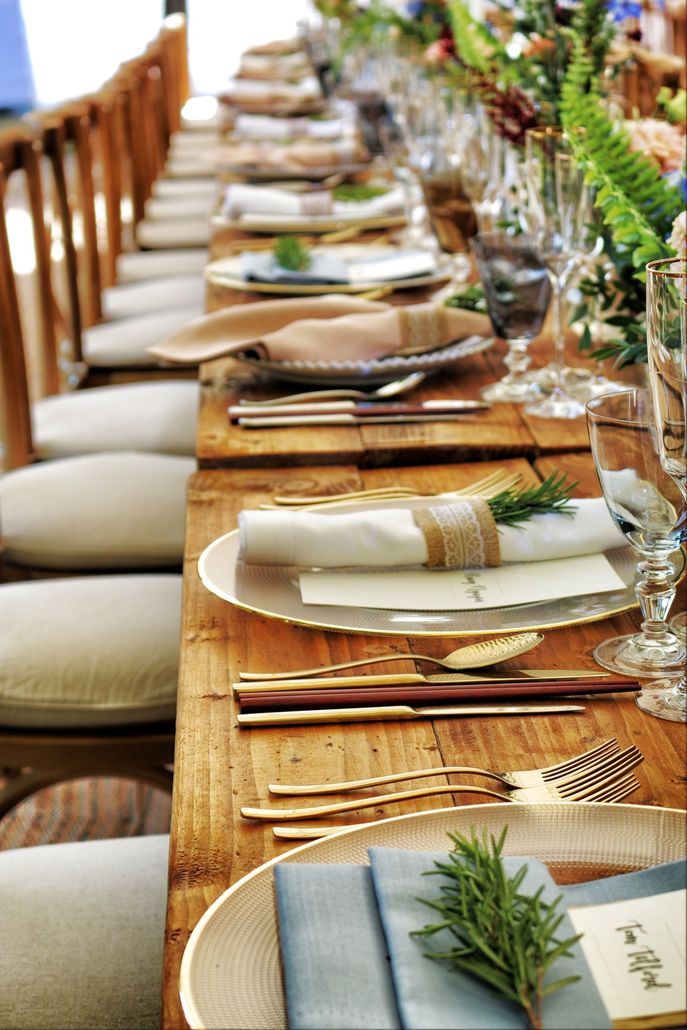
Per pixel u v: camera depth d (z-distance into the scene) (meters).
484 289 1.47
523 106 1.57
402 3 3.93
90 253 3.01
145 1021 0.97
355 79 5.09
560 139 1.31
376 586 0.96
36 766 1.44
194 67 11.32
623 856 0.62
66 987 0.98
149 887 1.10
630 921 0.56
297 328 1.53
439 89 2.35
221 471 1.28
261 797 0.73
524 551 0.98
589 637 0.91
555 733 0.79
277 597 0.95
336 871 0.60
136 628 1.49
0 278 2.05
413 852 0.60
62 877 1.11
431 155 2.00
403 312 1.57
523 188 1.45
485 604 0.93
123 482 1.93
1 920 1.05
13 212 7.27
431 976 0.53
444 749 0.77
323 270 2.03
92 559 1.81
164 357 1.53
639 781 0.73
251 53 7.10
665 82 2.16
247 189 2.63
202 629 0.93
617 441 0.81
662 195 1.21
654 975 0.54
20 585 1.62
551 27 1.62
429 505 1.11
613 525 1.00
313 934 0.56
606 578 0.96
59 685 1.42
